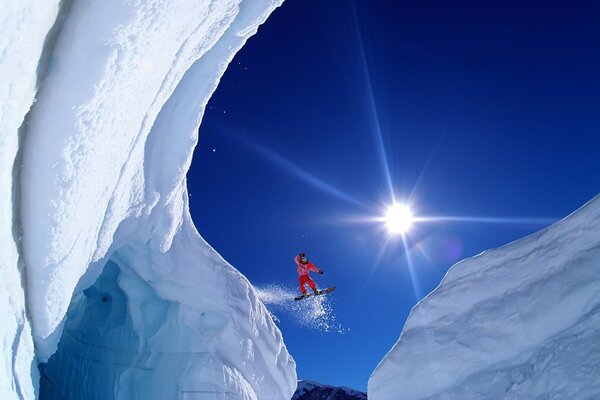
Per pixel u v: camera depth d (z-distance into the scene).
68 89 3.29
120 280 7.38
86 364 7.71
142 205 6.23
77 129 3.45
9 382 3.57
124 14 3.24
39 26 2.74
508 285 6.14
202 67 6.16
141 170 5.79
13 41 2.59
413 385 6.12
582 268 5.46
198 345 7.24
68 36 3.17
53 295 4.19
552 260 5.88
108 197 4.67
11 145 3.00
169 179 6.57
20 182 3.47
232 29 5.97
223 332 7.52
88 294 8.34
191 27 4.41
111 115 3.73
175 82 5.17
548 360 4.82
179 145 6.51
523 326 5.54
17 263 3.64
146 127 4.99
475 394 5.36
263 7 5.92
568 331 5.02
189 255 7.77
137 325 7.33
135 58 3.58
